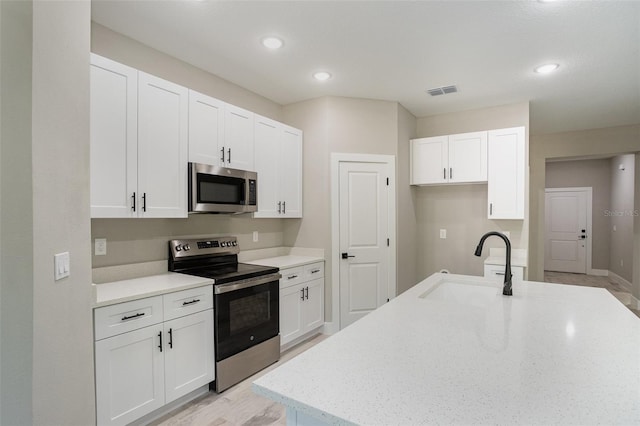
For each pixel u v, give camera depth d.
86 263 1.70
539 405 0.79
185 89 2.56
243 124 3.07
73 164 1.58
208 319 2.44
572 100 3.84
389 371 0.97
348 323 3.79
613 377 0.92
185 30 2.41
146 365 2.05
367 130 3.84
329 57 2.82
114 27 2.37
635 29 2.37
